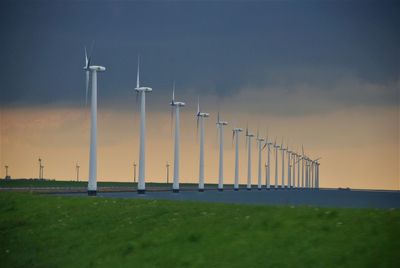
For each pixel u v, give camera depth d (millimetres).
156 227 95812
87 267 86312
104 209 111812
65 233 102875
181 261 80875
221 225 89938
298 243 79625
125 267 83000
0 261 96812
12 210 123062
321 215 88062
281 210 93438
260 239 82625
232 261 78125
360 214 86875
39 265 91625
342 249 76125
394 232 78625
